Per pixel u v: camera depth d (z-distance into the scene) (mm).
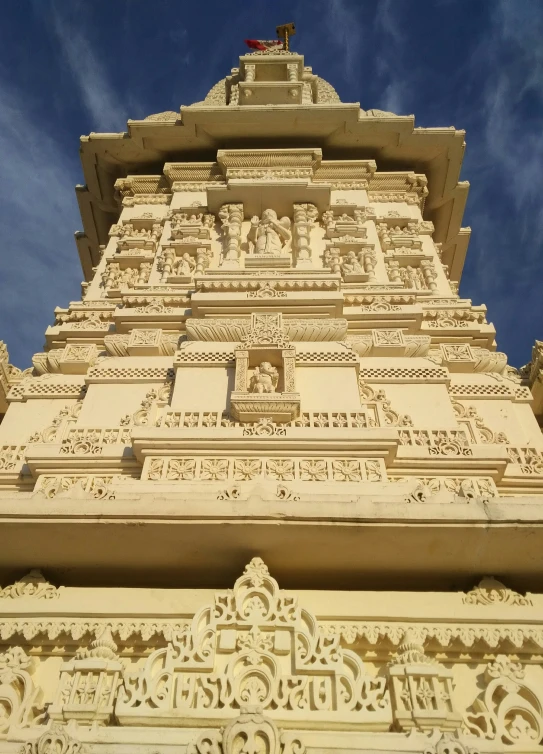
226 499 4543
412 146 12492
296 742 3451
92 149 12648
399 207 11883
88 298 9945
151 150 12672
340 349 7484
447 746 3453
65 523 4418
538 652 4344
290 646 4000
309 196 10977
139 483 5430
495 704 4035
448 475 6070
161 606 4457
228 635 4035
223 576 4680
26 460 6172
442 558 4543
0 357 8797
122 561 4645
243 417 6434
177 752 3441
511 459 6465
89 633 4395
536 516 4352
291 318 8094
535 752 3732
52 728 3566
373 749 3486
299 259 9797
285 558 4570
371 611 4438
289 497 4668
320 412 6500
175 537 4465
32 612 4441
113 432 6652
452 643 4348
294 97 13094
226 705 3682
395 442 5895
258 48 16312
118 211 13500
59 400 7637
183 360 7406
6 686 4055
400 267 10398
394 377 7480
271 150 11836
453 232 13797
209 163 12148
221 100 14109
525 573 4637
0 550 4637
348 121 12125
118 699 3744
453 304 9102
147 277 10242
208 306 8141
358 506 4410
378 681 3863
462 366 8094
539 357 8352
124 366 7766
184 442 5887
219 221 11164
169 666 3869
